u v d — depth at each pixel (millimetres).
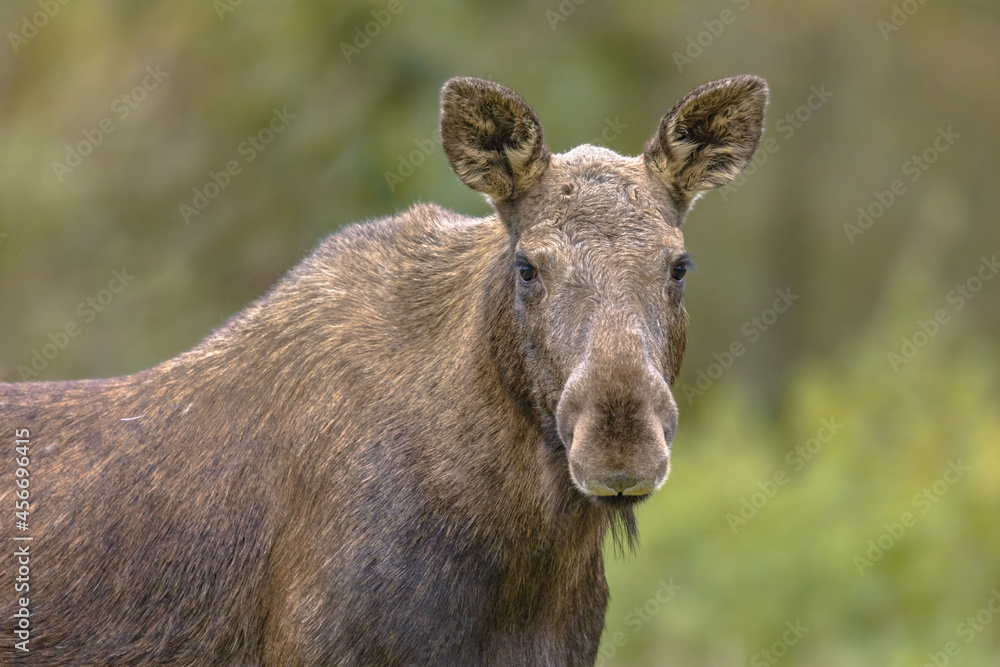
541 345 13914
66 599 15492
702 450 36906
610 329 13172
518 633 15133
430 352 15312
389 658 14586
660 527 32312
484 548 14711
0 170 44875
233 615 15430
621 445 12555
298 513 15258
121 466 15789
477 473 14688
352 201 43375
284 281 16484
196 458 15688
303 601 14875
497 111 14430
